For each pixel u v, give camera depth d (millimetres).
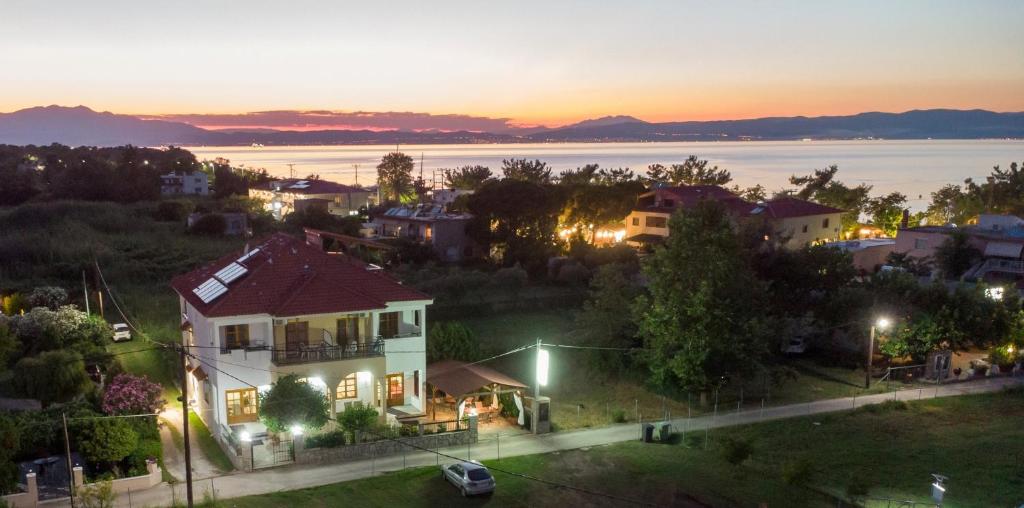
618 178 146625
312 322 36875
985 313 51500
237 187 147500
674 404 44531
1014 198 112250
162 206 107188
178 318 58688
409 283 68625
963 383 49281
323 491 30172
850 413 42562
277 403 33125
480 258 90000
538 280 77938
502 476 32438
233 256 45188
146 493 29484
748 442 33938
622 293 53656
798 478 30750
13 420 32094
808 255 58750
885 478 33406
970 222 107562
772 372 46531
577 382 49219
